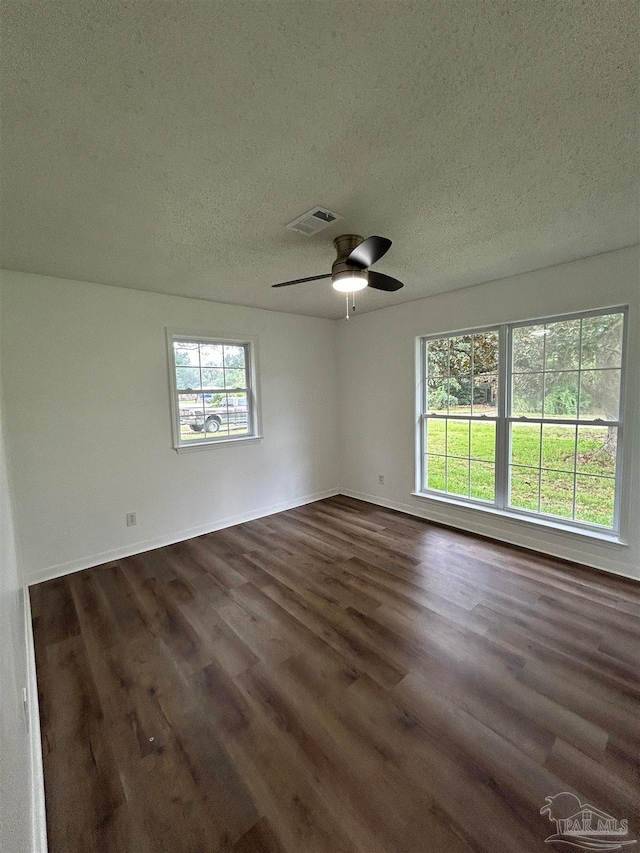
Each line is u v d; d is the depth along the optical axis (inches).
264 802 51.4
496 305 131.1
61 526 118.8
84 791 53.3
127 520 132.0
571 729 61.1
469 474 148.9
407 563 120.9
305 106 50.6
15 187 67.3
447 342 152.5
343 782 53.8
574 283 112.4
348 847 46.1
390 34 41.1
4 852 27.0
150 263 105.9
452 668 75.0
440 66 45.0
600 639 82.7
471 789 52.3
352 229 88.7
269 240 92.8
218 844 46.8
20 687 52.4
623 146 60.0
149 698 69.5
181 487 145.3
